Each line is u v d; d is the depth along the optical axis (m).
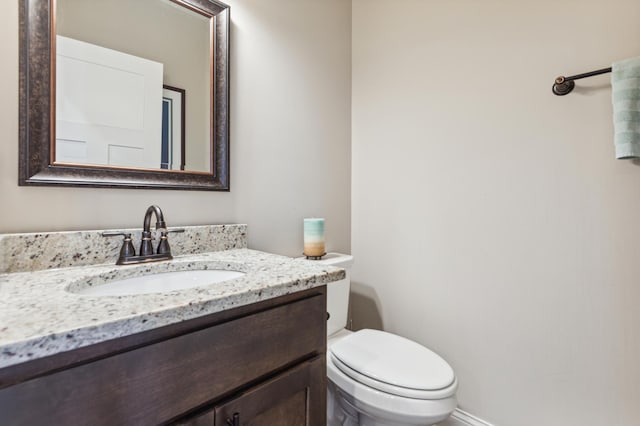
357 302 1.78
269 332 0.65
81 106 0.90
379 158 1.67
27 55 0.81
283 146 1.44
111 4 0.96
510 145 1.23
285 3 1.45
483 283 1.30
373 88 1.70
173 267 0.92
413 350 1.16
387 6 1.64
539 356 1.17
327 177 1.66
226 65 1.21
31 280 0.70
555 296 1.13
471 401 1.34
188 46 1.13
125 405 0.46
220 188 1.20
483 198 1.30
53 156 0.85
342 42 1.74
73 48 0.89
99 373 0.44
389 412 0.95
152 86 1.04
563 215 1.11
